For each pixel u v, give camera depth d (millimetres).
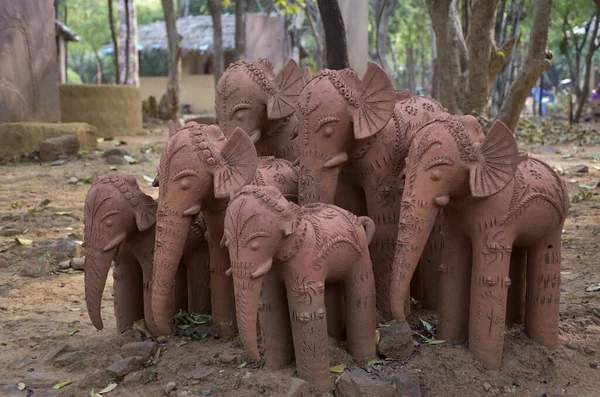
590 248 5926
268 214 2805
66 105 15133
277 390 2980
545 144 14227
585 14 22422
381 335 3322
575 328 3865
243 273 2805
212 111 33344
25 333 4270
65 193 8695
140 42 32938
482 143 3031
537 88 32781
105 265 3500
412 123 3633
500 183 2998
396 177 3580
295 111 3771
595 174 9680
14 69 11750
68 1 41594
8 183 9375
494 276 3152
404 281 3033
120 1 20922
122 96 16219
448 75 9031
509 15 17578
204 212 3455
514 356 3332
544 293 3414
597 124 20531
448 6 8672
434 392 3084
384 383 2977
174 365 3381
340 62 5879
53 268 5773
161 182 3291
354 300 3191
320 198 3420
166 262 3256
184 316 3879
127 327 3842
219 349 3492
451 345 3383
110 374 3383
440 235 3762
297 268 2951
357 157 3551
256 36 17203
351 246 3088
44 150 11453
